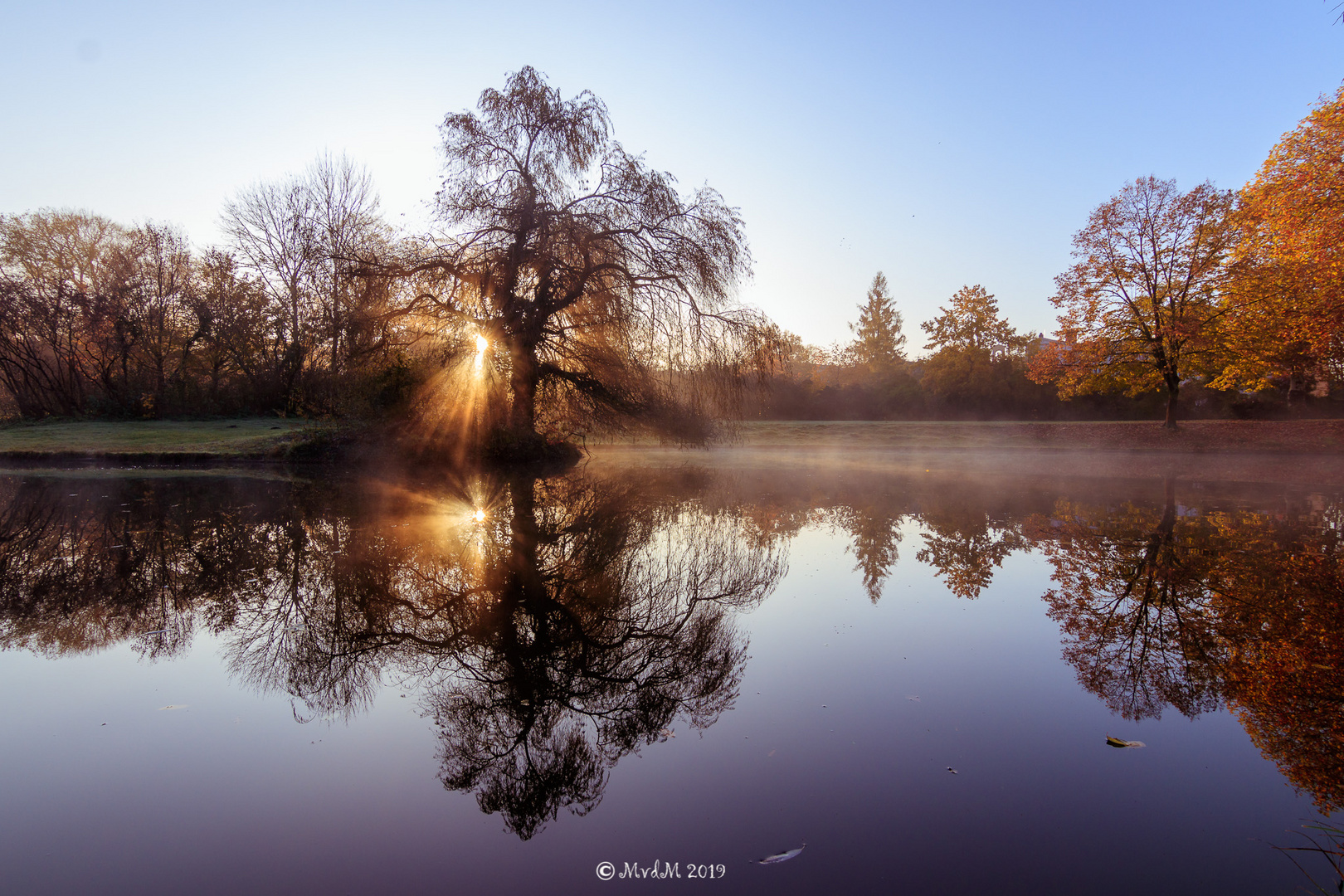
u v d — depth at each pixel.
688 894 2.37
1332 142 15.34
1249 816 2.85
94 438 19.81
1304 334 17.20
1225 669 4.43
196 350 27.66
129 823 2.81
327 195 28.62
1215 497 12.51
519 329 16.58
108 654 4.69
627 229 16.27
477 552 7.70
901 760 3.32
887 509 11.19
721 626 5.34
